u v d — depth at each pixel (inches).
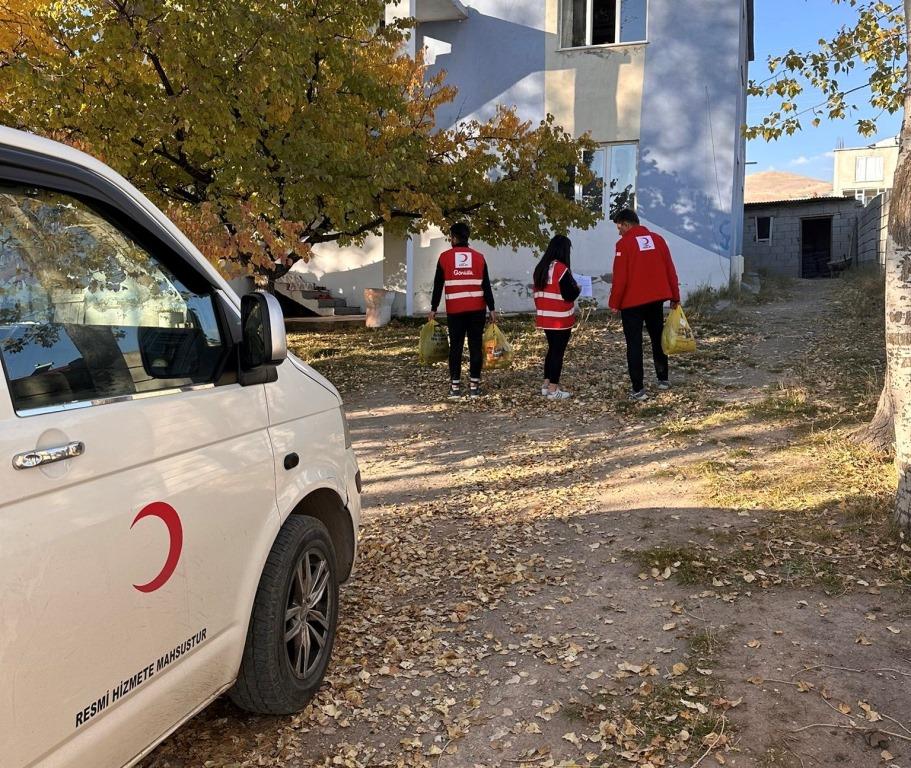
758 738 115.5
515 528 209.3
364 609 164.9
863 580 163.8
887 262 180.7
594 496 229.9
